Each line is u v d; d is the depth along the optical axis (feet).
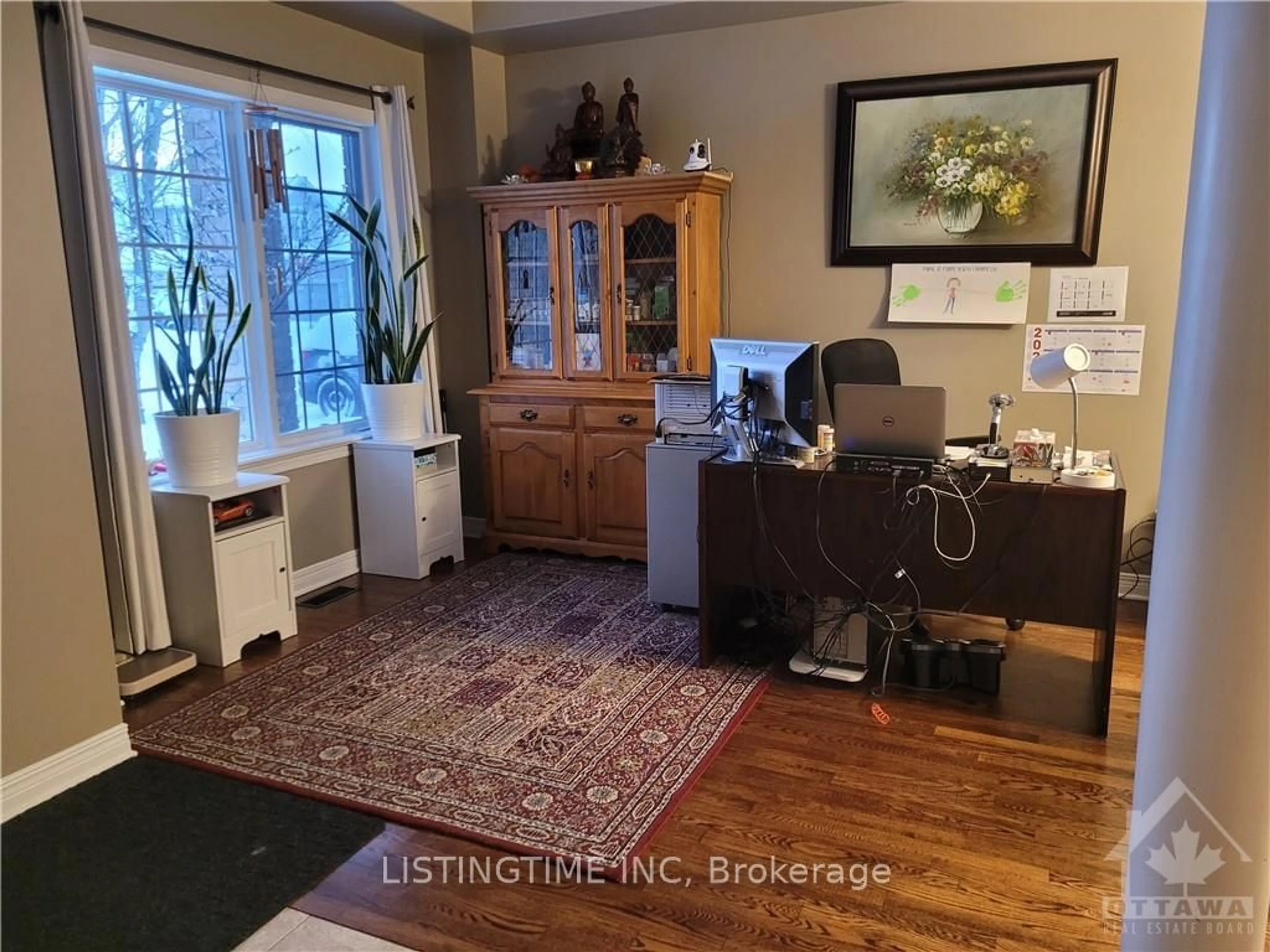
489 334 15.64
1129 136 12.29
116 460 10.29
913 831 7.65
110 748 8.81
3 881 7.15
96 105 9.87
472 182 15.69
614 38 14.82
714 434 11.33
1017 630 11.82
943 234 13.39
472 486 16.75
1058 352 9.27
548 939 6.51
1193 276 4.61
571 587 13.78
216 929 6.63
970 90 12.87
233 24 12.14
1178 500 4.77
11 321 7.79
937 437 9.36
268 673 10.88
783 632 11.77
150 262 11.60
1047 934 6.44
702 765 8.71
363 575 14.60
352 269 14.87
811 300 14.44
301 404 14.10
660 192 13.79
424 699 10.14
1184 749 4.86
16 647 8.00
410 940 6.52
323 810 8.10
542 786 8.39
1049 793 8.17
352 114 14.14
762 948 6.38
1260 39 4.21
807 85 13.92
